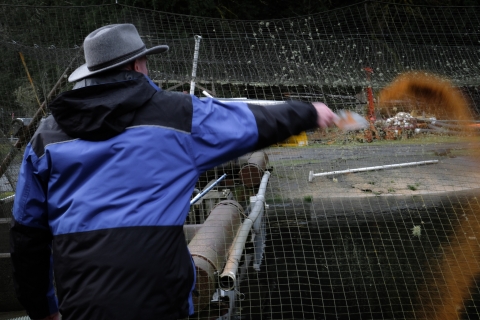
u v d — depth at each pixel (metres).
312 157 10.30
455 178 9.23
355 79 9.43
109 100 1.87
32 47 5.97
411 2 16.50
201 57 8.89
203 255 4.37
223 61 8.82
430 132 10.22
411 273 5.31
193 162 1.97
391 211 7.89
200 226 5.44
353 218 7.62
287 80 9.00
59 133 1.97
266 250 6.23
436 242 6.36
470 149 10.27
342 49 10.01
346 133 9.86
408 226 7.14
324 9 19.78
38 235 2.07
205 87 8.96
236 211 5.84
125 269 1.79
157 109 1.94
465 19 10.74
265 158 9.15
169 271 1.86
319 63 9.53
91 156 1.89
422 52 10.49
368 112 9.30
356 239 6.57
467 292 4.84
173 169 1.92
